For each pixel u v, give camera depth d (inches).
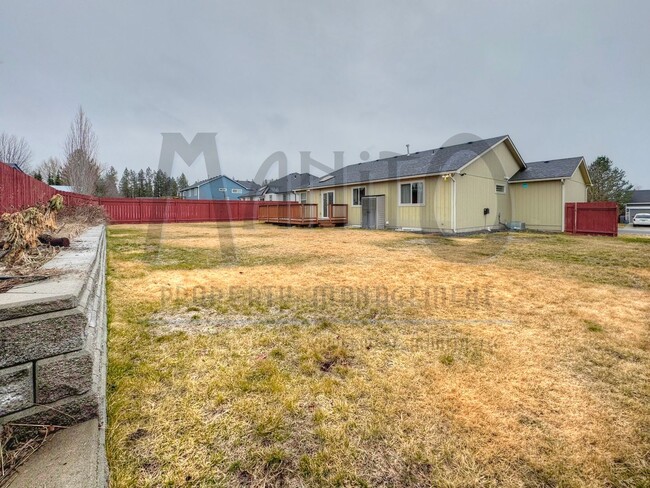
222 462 55.9
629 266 219.5
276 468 55.0
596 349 98.3
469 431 63.8
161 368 85.7
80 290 60.6
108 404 69.6
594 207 431.2
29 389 49.5
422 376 83.3
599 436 62.4
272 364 88.8
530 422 66.3
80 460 46.2
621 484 52.5
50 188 287.1
